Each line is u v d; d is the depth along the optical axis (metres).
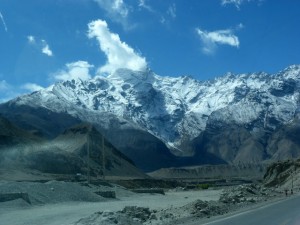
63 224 30.45
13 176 108.56
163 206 51.28
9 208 46.72
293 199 52.72
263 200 52.03
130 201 66.44
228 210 37.38
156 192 97.44
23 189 54.94
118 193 81.25
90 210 46.03
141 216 31.86
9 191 53.19
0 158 120.19
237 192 63.00
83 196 62.25
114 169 173.75
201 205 37.56
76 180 106.75
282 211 35.34
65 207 51.38
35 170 123.75
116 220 27.75
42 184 59.62
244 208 39.78
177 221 29.41
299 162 121.56
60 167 134.50
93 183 90.44
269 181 120.00
